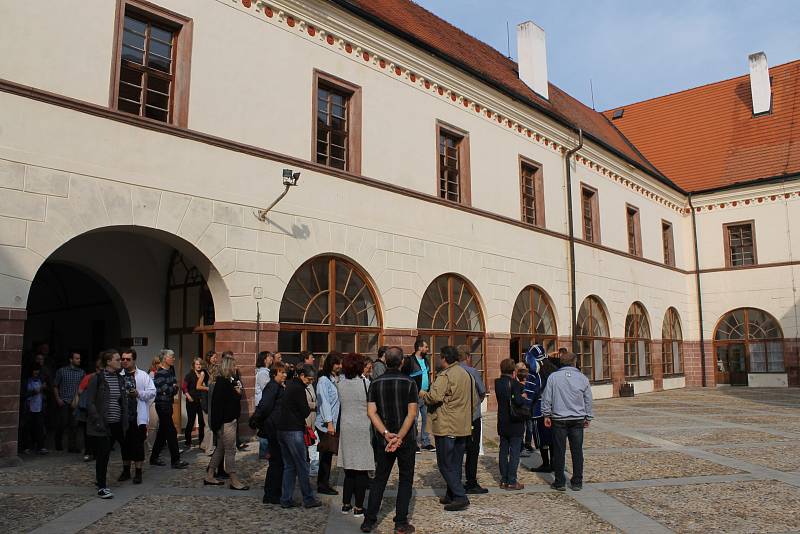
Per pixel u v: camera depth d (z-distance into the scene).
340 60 14.23
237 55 12.15
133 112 10.76
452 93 17.31
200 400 11.18
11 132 9.11
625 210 25.73
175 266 13.68
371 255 14.25
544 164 20.88
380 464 6.42
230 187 11.69
